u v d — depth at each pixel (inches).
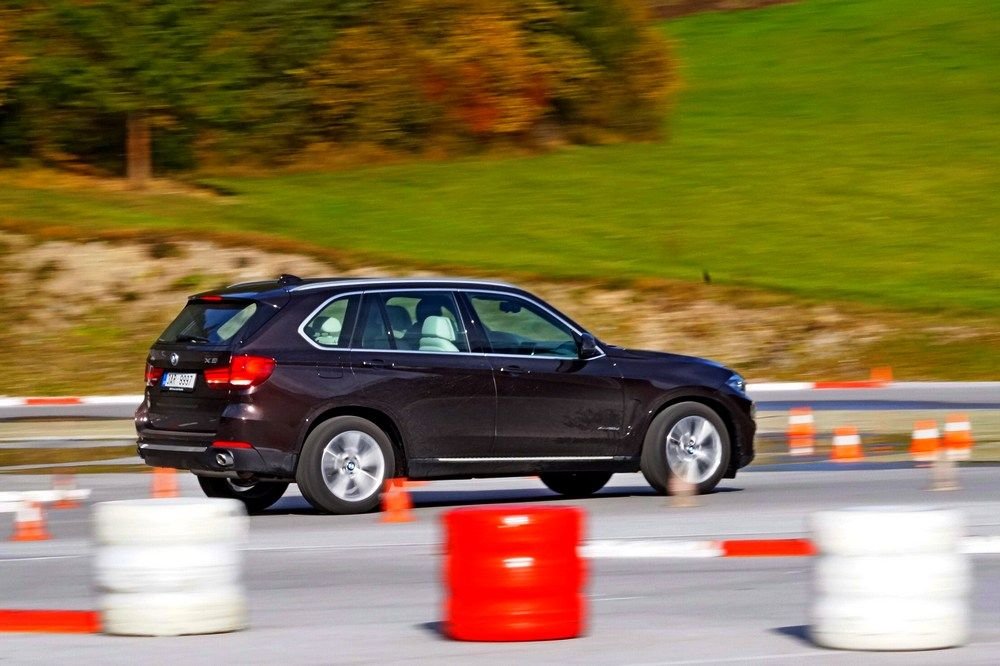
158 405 1283.2
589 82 4510.3
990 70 5137.8
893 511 718.5
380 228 3491.6
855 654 701.9
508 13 4498.0
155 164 4067.4
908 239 3503.9
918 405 2272.4
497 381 1299.2
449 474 1290.6
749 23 6018.7
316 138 4325.8
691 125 4660.4
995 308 3004.4
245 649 730.2
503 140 4411.9
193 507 765.3
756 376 2728.8
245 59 4023.1
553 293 3031.5
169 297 2955.2
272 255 3115.2
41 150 3961.6
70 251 3053.6
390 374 1267.2
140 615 755.4
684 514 1251.8
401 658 706.2
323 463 1244.5
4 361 2701.8
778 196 3838.6
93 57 3804.1
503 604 741.3
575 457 1326.3
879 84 5064.0
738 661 693.9
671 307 2997.0
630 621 805.2
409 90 4375.0
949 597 709.3
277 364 1235.2
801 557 1024.2
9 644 746.8
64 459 1775.3
